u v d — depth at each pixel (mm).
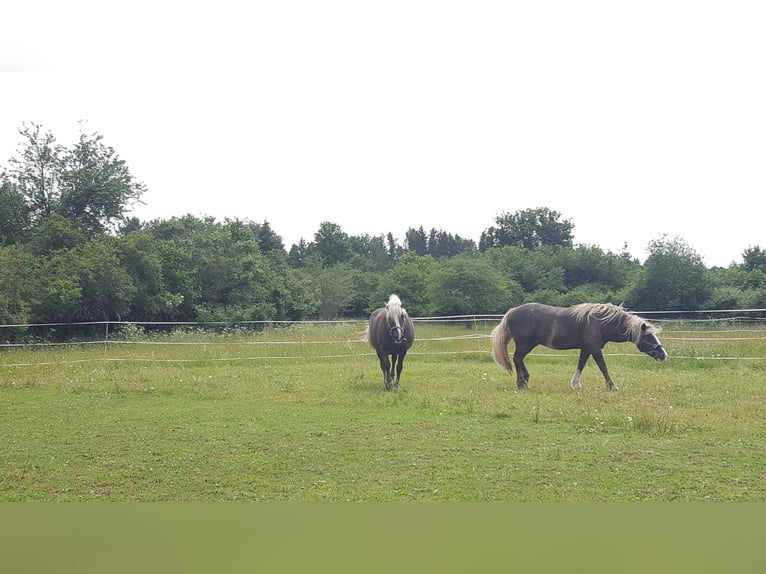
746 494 5746
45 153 39719
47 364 16422
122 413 10000
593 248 65250
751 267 60438
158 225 43594
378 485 6059
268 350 19094
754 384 12531
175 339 23844
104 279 30641
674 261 46812
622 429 8477
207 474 6480
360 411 9977
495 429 8539
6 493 5879
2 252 27578
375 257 111125
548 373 14883
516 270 62031
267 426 8883
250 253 45812
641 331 12297
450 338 20250
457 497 5664
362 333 23328
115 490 5961
